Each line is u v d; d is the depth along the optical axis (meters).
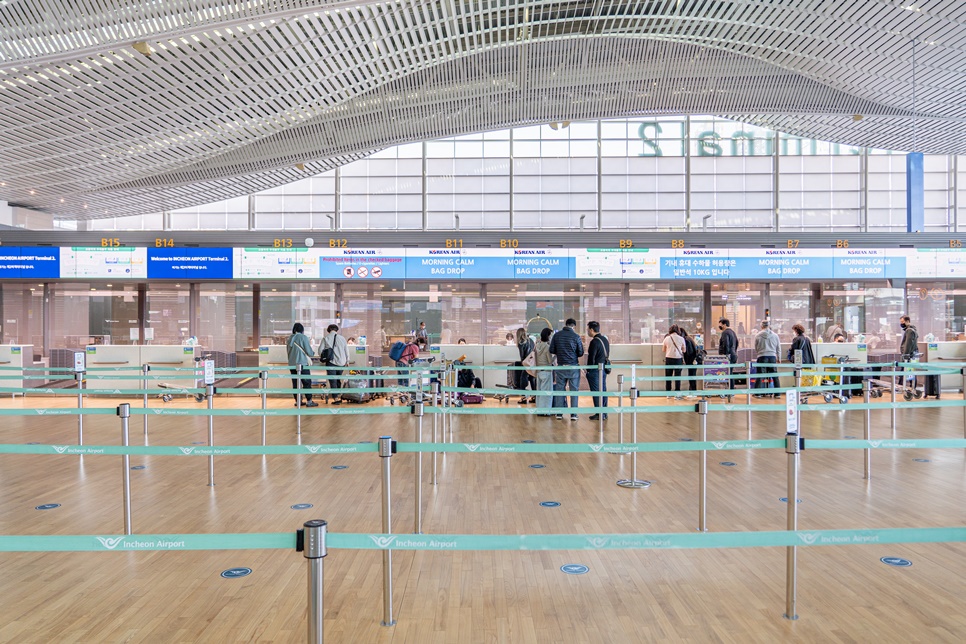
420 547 2.85
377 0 8.97
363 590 4.26
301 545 2.67
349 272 17.16
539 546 2.91
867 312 17.47
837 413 12.54
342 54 11.07
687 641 3.55
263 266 17.12
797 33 10.74
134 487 6.96
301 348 14.09
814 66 12.23
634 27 11.53
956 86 12.41
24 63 9.52
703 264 17.20
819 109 15.41
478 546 2.88
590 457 8.59
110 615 3.88
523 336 13.99
